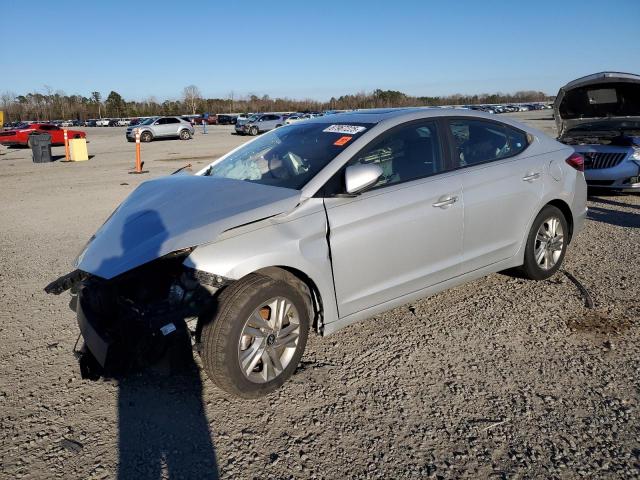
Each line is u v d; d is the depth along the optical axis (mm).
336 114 4418
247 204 3197
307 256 3211
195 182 3752
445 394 3166
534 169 4504
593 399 3055
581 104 9414
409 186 3699
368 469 2561
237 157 4301
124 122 74250
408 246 3674
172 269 3111
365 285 3533
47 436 2881
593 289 4711
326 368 3514
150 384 3398
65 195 11266
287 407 3092
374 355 3670
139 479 2539
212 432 2889
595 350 3627
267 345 3148
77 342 3729
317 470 2566
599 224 7148
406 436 2795
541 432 2783
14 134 30328
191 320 3096
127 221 3375
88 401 3219
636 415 2893
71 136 31906
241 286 3012
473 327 4039
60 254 6520
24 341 4047
